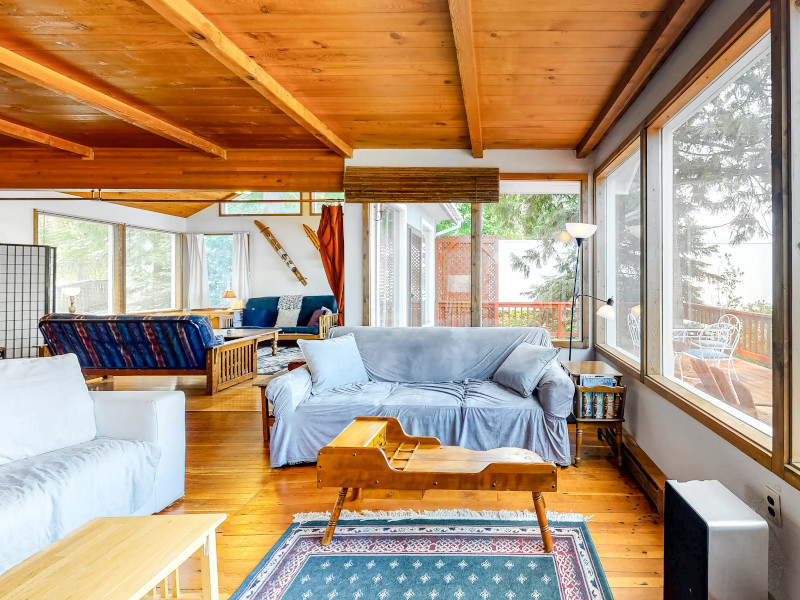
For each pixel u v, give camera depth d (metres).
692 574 1.47
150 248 8.42
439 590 1.76
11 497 1.60
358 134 3.80
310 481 2.78
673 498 1.62
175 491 2.48
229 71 2.72
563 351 4.19
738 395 1.95
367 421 2.52
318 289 9.05
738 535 1.37
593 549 2.02
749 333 1.86
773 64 1.51
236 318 8.51
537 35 2.26
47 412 2.09
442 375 3.61
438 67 2.63
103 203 7.30
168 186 4.38
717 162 2.13
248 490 2.65
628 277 3.44
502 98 3.02
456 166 4.15
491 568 1.89
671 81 2.40
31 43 2.41
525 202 4.28
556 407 2.90
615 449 3.12
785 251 1.47
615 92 2.88
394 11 2.09
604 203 4.03
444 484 1.99
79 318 4.59
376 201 4.15
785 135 1.47
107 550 1.33
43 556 1.30
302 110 3.15
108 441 2.17
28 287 5.88
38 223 6.32
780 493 1.51
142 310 8.20
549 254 4.26
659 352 2.79
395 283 5.02
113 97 3.08
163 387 5.23
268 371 6.17
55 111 3.41
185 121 3.57
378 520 2.29
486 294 4.34
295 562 1.94
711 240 2.19
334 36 2.30
